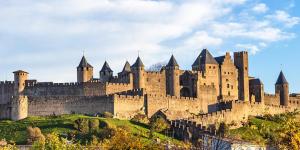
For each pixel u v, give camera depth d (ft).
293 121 460.14
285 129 452.76
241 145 424.87
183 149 495.00
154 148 513.04
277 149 450.30
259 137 632.79
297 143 441.27
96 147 562.25
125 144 510.99
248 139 545.85
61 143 528.63
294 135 444.14
